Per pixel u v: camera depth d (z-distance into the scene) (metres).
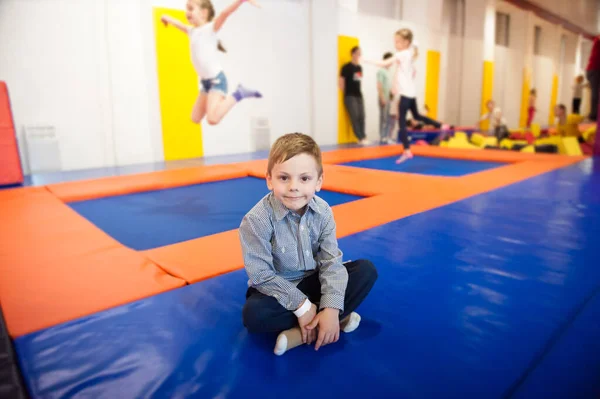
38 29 4.77
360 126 8.09
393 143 8.05
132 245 2.34
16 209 3.01
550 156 5.65
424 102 10.20
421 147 6.89
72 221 2.67
